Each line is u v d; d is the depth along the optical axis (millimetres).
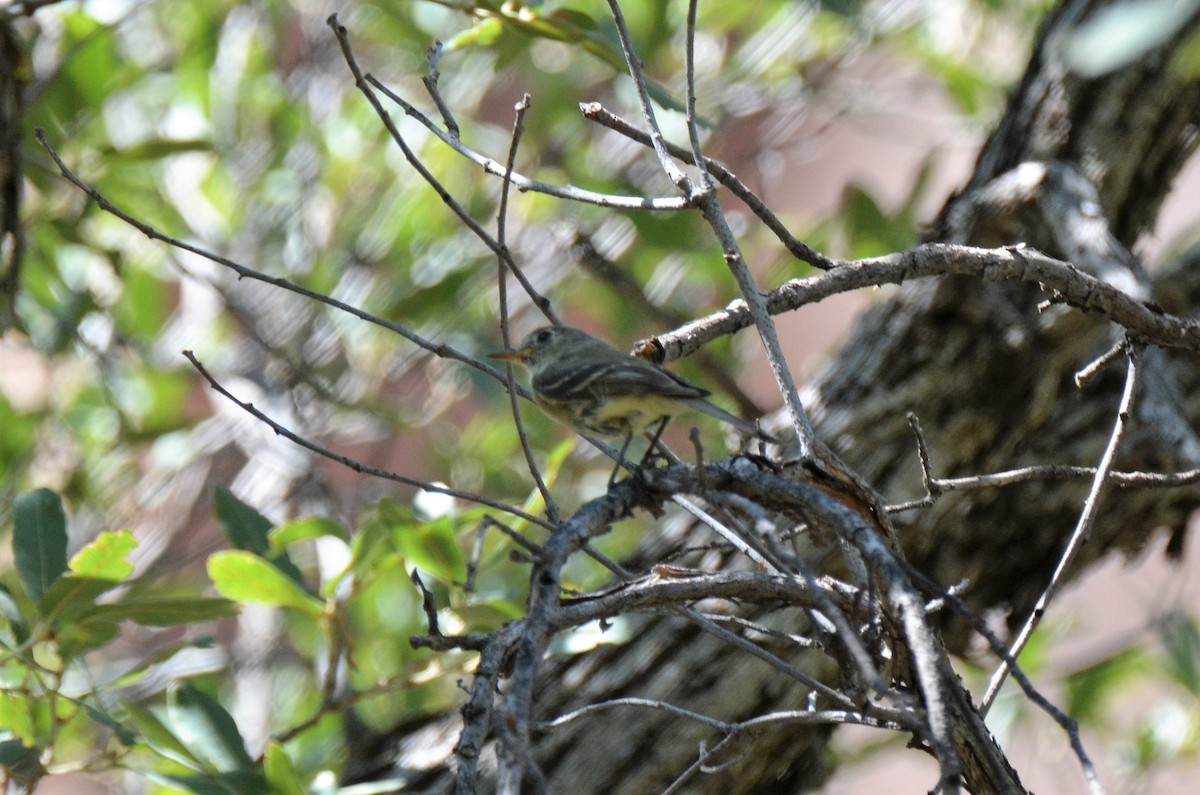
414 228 13719
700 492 4770
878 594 5090
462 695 9453
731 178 6293
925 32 14461
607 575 11250
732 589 4910
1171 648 11617
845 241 12367
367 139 14016
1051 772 12828
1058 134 9820
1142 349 6660
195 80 13922
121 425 13312
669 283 13609
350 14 14758
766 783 8773
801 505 5020
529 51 13977
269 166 14477
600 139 14695
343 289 13688
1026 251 6672
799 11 13734
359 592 8406
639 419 7188
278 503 13438
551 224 13758
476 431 14344
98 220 13258
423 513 8461
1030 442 9625
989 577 9758
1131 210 9883
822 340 22250
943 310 9609
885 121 18062
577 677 8766
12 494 12438
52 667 8078
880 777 18703
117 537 7023
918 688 5004
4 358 14906
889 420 9531
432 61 6195
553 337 8156
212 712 7699
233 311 12508
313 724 8148
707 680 8586
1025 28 13953
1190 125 9703
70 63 11469
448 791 8344
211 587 12844
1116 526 9828
